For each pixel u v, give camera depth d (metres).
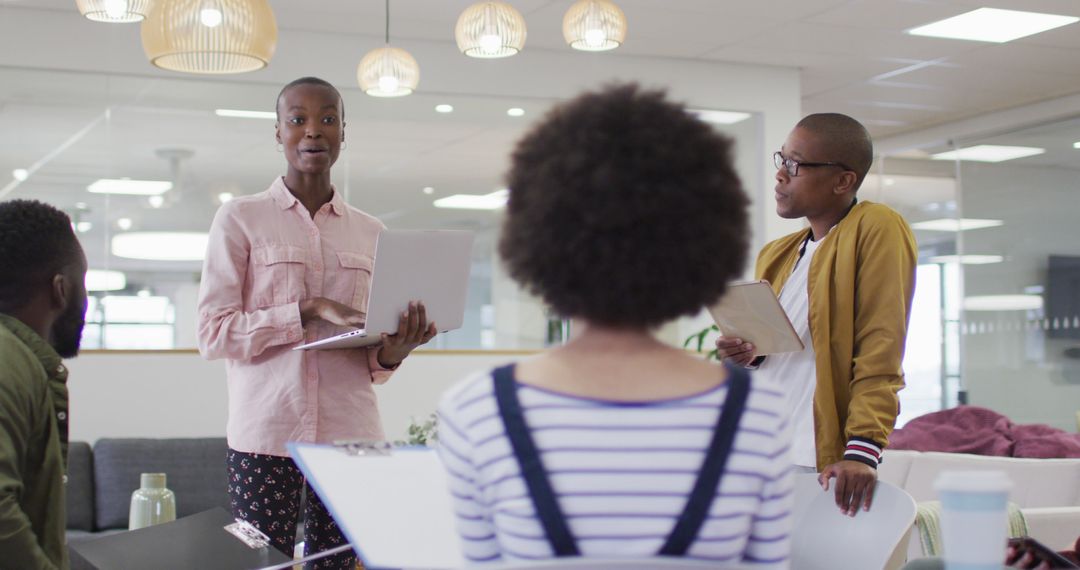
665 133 1.11
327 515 2.62
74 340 1.93
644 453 1.03
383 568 1.30
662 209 1.08
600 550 1.02
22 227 1.83
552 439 1.03
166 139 5.74
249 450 2.60
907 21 5.78
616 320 1.10
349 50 6.04
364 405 2.70
